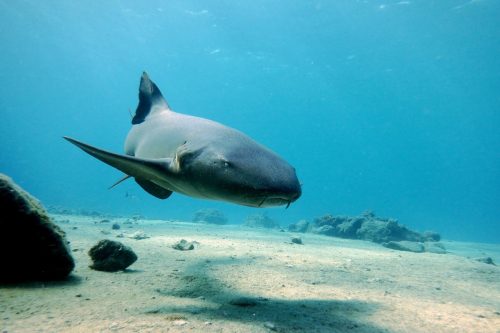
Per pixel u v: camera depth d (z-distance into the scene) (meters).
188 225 17.75
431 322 3.61
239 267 6.01
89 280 4.40
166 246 8.22
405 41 42.28
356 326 3.28
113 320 2.92
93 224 13.88
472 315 3.98
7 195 3.91
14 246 3.95
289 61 57.12
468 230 56.97
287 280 5.24
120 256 5.13
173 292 4.12
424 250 12.39
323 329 3.09
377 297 4.56
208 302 3.74
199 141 3.38
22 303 3.27
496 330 3.49
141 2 44.34
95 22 52.12
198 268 5.70
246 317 3.25
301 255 8.22
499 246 21.67
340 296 4.48
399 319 3.63
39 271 4.11
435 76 54.19
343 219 19.41
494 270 7.72
